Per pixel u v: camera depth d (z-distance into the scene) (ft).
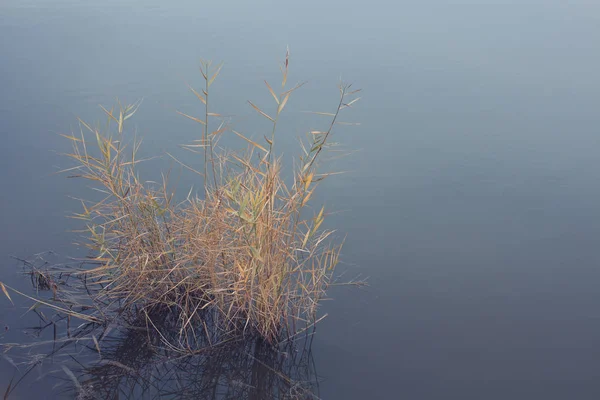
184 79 21.21
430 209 15.26
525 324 11.91
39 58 22.40
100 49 23.35
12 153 16.79
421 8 28.25
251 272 11.20
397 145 17.98
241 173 12.67
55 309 11.85
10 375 10.37
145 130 18.12
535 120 19.40
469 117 19.53
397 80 21.66
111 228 12.43
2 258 13.03
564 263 13.55
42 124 18.19
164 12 27.22
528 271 13.32
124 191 12.20
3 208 14.62
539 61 23.13
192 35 24.79
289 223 11.91
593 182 16.40
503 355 11.18
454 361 11.05
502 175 16.71
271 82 21.15
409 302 12.39
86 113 18.86
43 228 14.03
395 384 10.53
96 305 11.97
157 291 11.98
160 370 10.74
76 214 13.84
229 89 20.61
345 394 10.36
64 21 25.81
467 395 10.34
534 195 15.85
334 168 16.81
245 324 11.49
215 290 11.18
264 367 10.88
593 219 14.97
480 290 12.76
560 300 12.51
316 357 11.07
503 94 20.86
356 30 25.67
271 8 27.94
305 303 12.06
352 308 12.19
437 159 17.38
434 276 13.08
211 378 10.65
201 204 12.67
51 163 16.48
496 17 27.17
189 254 11.85
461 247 13.97
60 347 11.05
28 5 27.55
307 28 25.73
